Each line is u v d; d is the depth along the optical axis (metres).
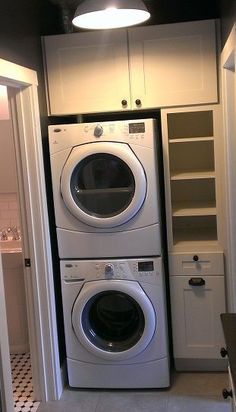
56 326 2.99
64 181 2.83
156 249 2.86
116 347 2.97
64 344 3.21
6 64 2.38
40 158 2.80
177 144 3.48
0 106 3.75
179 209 3.25
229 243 2.90
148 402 2.87
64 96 3.04
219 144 2.97
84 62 3.00
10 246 3.78
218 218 3.04
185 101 2.95
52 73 3.03
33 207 2.81
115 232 2.87
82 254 2.92
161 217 3.05
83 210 2.85
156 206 2.82
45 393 2.96
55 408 2.87
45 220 2.85
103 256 2.91
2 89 3.71
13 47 2.52
